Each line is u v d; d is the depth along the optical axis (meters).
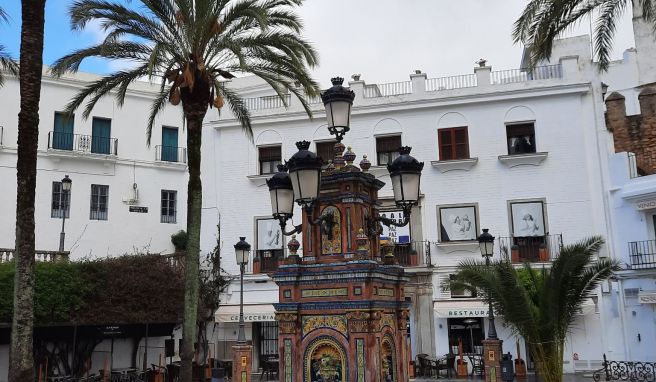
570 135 25.31
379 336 8.49
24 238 10.72
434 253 25.75
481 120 26.23
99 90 18.61
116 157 29.66
